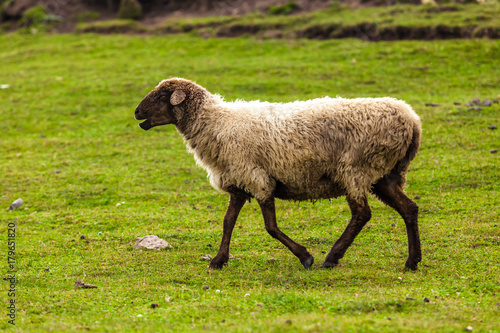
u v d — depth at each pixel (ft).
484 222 78.59
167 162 123.95
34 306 52.60
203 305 51.62
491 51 184.85
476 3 225.56
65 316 49.96
